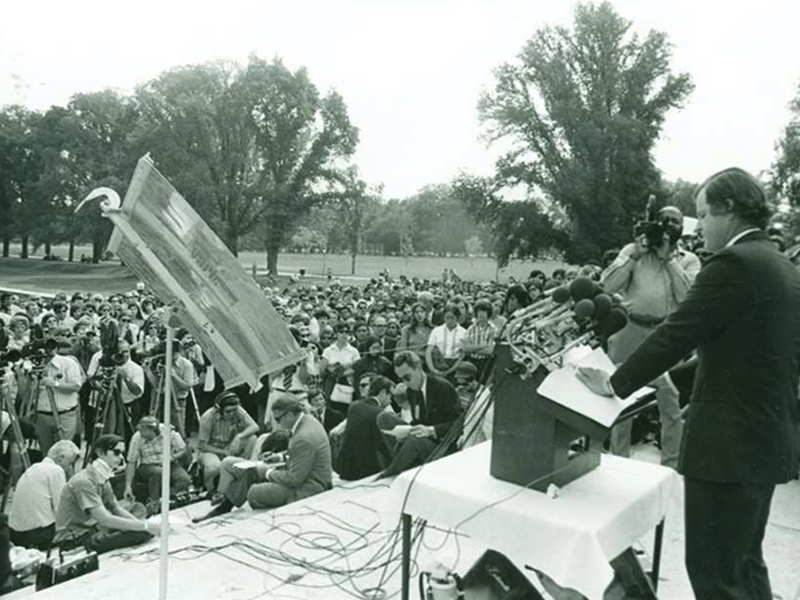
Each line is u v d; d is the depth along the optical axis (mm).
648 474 2932
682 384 5578
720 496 2232
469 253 116875
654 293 4543
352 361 10297
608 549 2422
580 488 2727
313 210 60656
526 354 2617
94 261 78000
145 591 3508
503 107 43938
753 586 2348
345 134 56312
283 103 53531
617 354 4660
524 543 2477
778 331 2162
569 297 2670
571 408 2479
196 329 2812
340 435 8109
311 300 22906
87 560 4371
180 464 8328
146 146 51375
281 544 4086
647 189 41938
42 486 6324
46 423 9703
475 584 2928
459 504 2623
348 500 4891
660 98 42844
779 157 40344
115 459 6281
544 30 43469
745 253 2191
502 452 2746
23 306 18812
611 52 42750
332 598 3424
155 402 9945
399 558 3824
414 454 5582
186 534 4297
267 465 6562
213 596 3449
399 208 123125
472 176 45656
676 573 3607
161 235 2766
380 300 22406
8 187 79125
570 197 41688
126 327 13625
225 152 53594
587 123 40906
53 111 72125
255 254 116875
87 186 65125
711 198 2334
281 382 9766
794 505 4457
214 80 53000
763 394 2170
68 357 9898
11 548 5715
